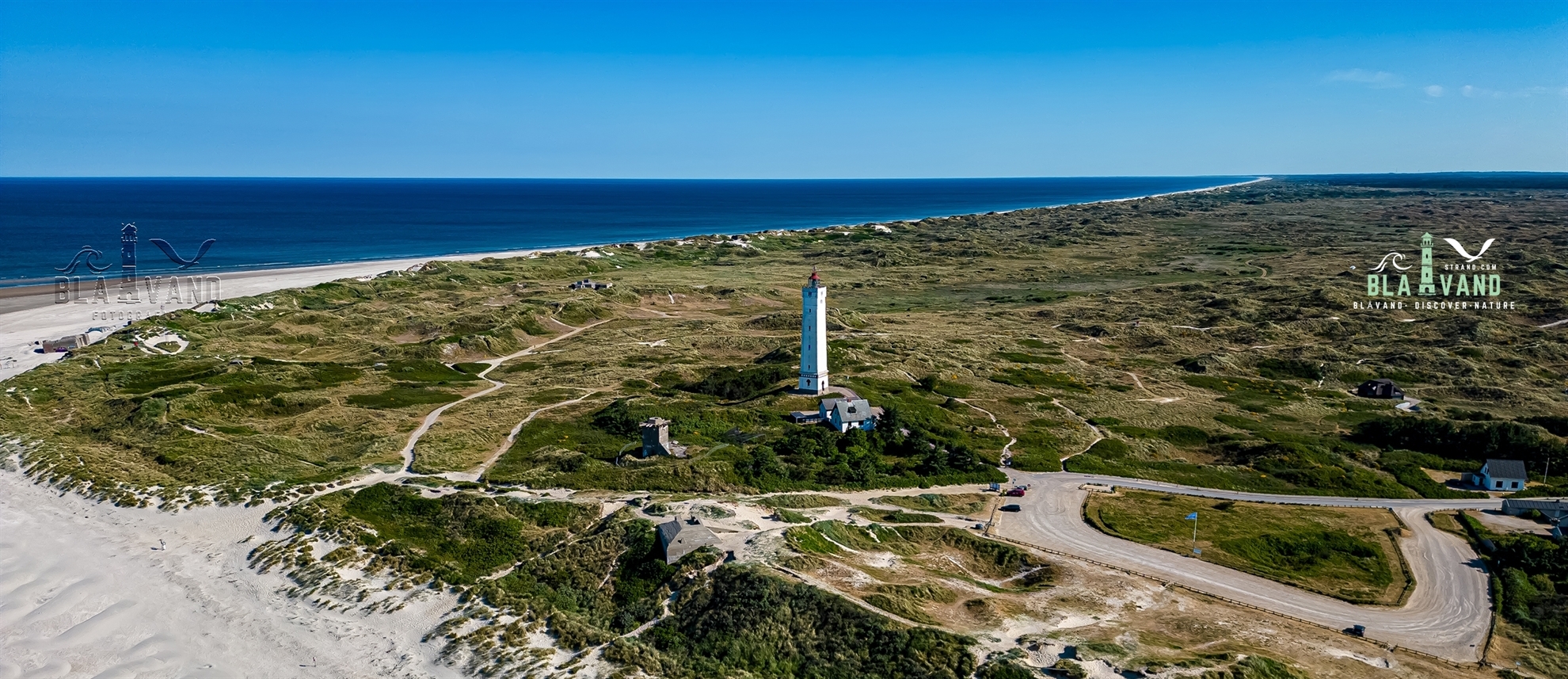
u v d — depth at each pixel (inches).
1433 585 2240.4
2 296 6776.6
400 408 3880.4
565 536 2389.3
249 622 2069.4
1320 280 7357.3
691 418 3521.2
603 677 1784.0
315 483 2837.1
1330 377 4601.4
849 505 2664.9
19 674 1889.8
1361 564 2373.3
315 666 1893.5
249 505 2672.2
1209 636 1873.8
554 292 7032.5
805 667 1763.0
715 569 2085.4
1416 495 2940.5
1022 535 2511.1
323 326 5620.1
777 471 2940.5
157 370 4328.3
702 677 1761.8
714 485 2815.0
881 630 1806.1
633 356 4975.4
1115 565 2305.6
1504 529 2591.0
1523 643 1946.4
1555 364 4803.2
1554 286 6791.3
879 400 3791.8
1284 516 2706.7
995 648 1750.7
